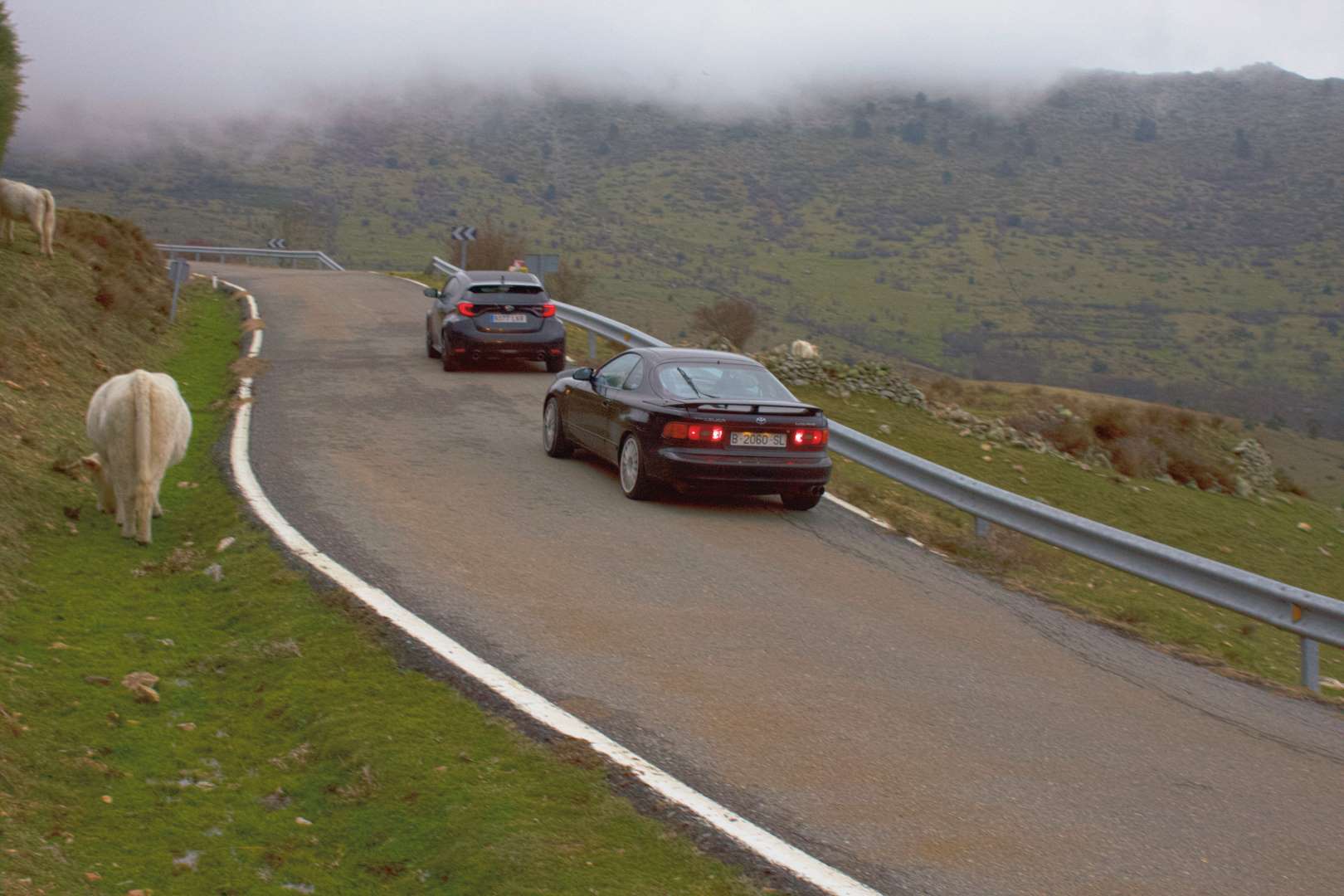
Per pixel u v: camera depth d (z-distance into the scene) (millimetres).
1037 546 13523
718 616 7793
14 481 9125
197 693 6262
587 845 4594
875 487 13547
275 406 15406
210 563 8352
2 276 15977
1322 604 7812
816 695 6441
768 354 21703
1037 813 5160
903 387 21328
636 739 5652
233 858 4672
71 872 4422
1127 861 4766
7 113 19328
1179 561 9039
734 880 4406
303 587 7680
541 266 27641
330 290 34219
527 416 15562
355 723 5672
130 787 5176
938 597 8789
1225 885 4621
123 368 16688
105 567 8172
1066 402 24984
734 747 5652
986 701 6582
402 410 15539
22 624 6820
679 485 10656
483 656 6648
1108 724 6391
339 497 10430
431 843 4680
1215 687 7324
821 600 8398
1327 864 4867
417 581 8047
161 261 30203
